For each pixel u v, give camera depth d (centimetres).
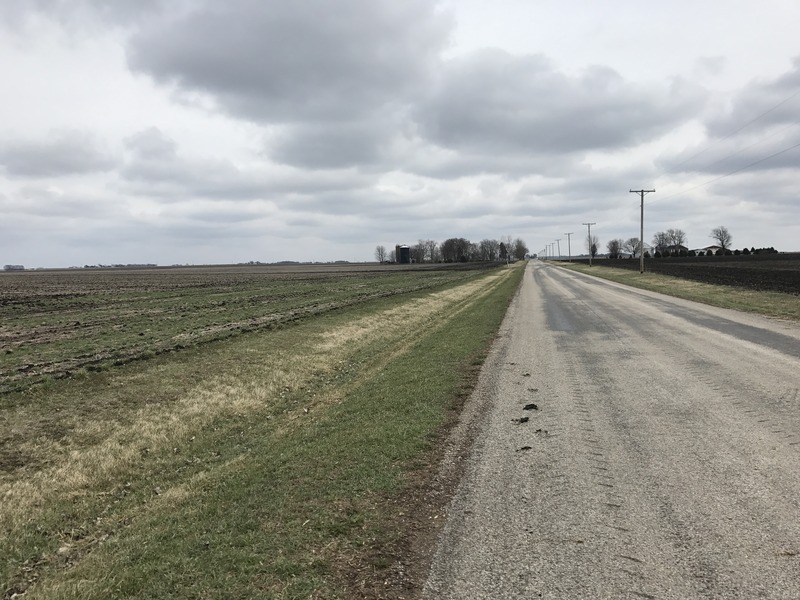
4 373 1209
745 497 450
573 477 515
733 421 663
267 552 403
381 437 672
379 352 1538
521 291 3550
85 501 647
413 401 855
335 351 1539
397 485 517
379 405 859
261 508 491
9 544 532
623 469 529
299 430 809
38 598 400
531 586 338
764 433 613
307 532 430
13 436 815
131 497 646
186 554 417
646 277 4756
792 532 389
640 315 1928
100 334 1847
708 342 1278
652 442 603
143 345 1558
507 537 404
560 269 8512
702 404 749
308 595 343
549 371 1041
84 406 964
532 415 744
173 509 553
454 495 488
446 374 1055
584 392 859
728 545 375
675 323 1659
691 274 4709
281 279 6675
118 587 381
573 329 1633
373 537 415
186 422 926
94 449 791
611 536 397
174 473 717
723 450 565
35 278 7688
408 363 1233
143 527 516
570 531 409
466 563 371
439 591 339
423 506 468
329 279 6450
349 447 646
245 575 373
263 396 1091
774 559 354
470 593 335
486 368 1098
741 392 802
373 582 354
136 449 804
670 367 1016
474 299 3195
